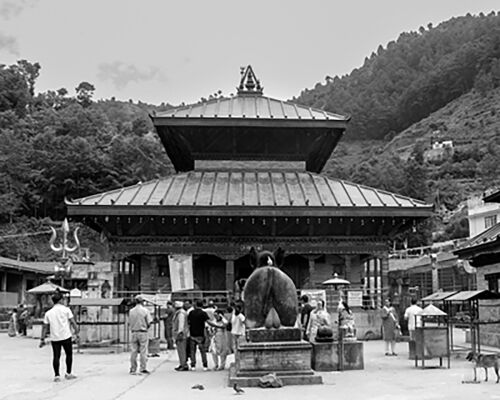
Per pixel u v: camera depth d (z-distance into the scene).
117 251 37.81
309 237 38.53
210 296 39.19
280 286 17.50
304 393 14.64
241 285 21.42
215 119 41.19
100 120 144.75
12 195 112.19
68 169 119.00
